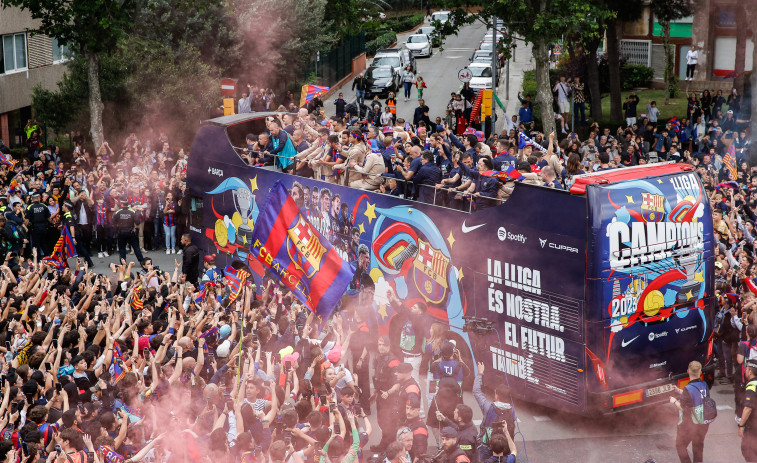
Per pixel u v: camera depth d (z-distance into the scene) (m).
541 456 13.00
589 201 12.55
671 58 46.41
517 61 58.91
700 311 13.59
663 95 46.06
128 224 23.39
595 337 12.68
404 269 15.63
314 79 46.66
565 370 13.11
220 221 20.84
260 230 13.46
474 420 14.19
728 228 18.23
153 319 15.45
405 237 15.58
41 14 33.12
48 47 41.72
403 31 76.75
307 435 10.13
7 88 38.22
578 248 12.70
